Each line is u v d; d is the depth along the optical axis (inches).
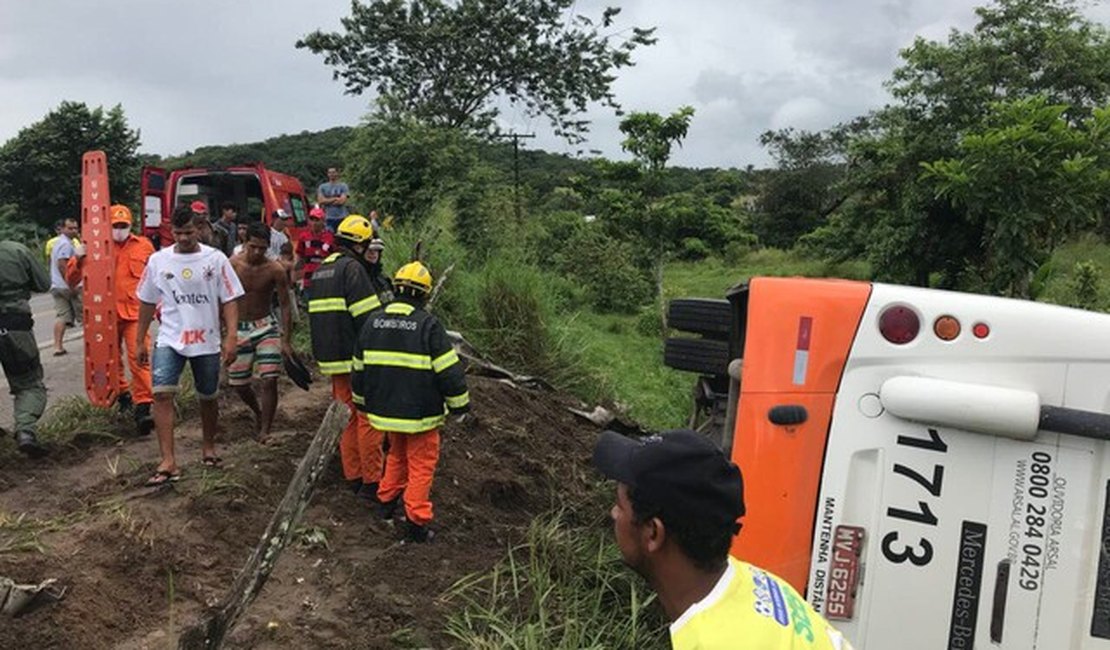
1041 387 117.3
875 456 122.5
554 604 175.2
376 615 170.6
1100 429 114.1
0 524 186.7
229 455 240.1
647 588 181.6
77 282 332.5
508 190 692.1
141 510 195.8
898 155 796.0
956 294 123.6
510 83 1187.9
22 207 1561.3
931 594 120.2
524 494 248.4
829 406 124.3
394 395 196.4
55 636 149.7
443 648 163.2
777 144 2038.6
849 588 122.6
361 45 1151.0
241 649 155.5
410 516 201.3
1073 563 116.0
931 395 118.3
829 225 994.7
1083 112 740.0
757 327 127.6
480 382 343.6
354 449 227.6
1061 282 795.4
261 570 125.6
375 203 688.4
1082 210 407.2
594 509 240.8
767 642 61.5
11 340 242.1
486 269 442.0
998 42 776.3
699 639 61.9
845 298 124.7
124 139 1627.7
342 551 196.1
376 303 224.2
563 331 443.2
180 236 217.3
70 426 269.6
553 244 844.6
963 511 119.3
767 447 125.3
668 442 64.7
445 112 1170.0
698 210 855.1
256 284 252.7
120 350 286.2
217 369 223.0
